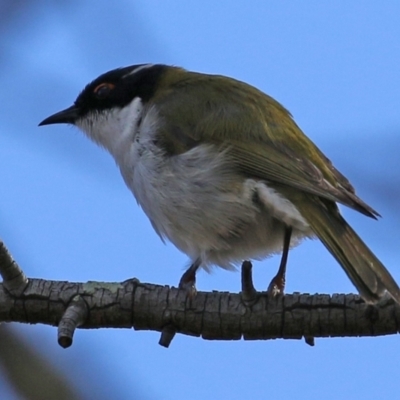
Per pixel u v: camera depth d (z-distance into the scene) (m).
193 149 11.07
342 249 9.72
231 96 11.77
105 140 12.80
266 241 11.14
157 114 11.61
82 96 13.12
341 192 10.12
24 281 9.30
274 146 10.96
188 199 10.98
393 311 8.90
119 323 9.36
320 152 11.53
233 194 10.76
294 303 9.13
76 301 9.23
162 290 9.37
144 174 11.32
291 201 10.41
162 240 11.73
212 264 11.59
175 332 9.37
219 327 9.25
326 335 9.16
